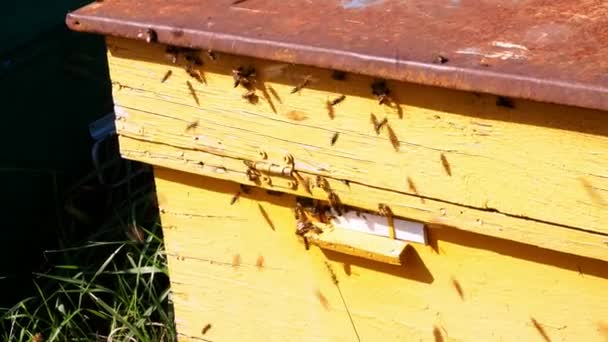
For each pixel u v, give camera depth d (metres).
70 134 2.05
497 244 1.41
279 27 1.42
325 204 1.48
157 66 1.49
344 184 1.44
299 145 1.45
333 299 1.54
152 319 1.87
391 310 1.51
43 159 2.01
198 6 1.50
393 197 1.42
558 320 1.41
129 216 2.04
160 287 1.92
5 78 1.92
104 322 1.90
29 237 2.01
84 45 2.04
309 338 1.58
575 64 1.28
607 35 1.32
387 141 1.39
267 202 1.52
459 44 1.34
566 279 1.38
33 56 1.95
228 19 1.45
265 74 1.43
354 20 1.42
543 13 1.39
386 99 1.37
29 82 1.96
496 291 1.43
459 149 1.36
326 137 1.43
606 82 1.24
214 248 1.59
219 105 1.48
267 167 1.47
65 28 2.00
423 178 1.39
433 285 1.47
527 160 1.33
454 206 1.39
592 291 1.38
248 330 1.62
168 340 1.82
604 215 1.31
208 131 1.50
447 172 1.37
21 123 1.96
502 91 1.28
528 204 1.34
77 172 2.08
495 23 1.38
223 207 1.56
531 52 1.31
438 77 1.30
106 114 2.13
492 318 1.45
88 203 2.09
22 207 1.99
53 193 2.04
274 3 1.49
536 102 1.30
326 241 1.48
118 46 1.51
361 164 1.42
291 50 1.37
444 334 1.49
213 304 1.63
